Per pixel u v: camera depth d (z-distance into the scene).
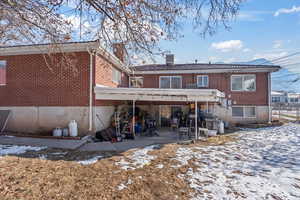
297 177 4.82
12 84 10.10
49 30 4.64
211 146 8.02
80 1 3.90
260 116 14.82
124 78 15.79
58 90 9.70
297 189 4.19
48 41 5.18
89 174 4.59
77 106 9.54
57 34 4.76
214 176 4.80
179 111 15.21
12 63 10.15
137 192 3.82
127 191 3.83
